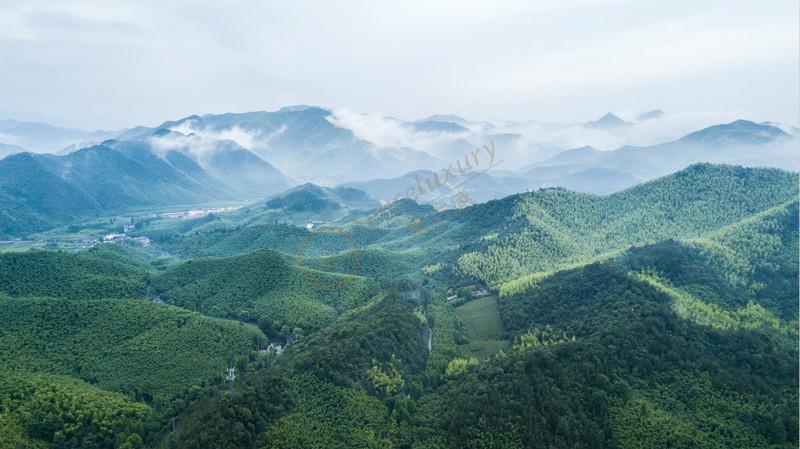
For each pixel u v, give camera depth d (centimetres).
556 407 14512
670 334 17712
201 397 17875
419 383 17512
